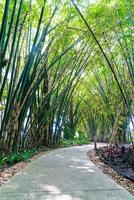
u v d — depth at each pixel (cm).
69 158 776
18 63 699
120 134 1427
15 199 336
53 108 1161
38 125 1032
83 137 1853
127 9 729
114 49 953
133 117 794
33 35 900
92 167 605
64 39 977
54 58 936
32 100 876
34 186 406
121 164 650
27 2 658
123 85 870
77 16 885
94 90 1528
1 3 645
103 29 874
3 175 500
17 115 732
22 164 644
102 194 365
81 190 385
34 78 778
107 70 1060
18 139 784
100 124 2038
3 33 556
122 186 430
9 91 680
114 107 1101
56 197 347
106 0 781
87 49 991
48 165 625
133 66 720
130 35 721
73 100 1766
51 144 1235
